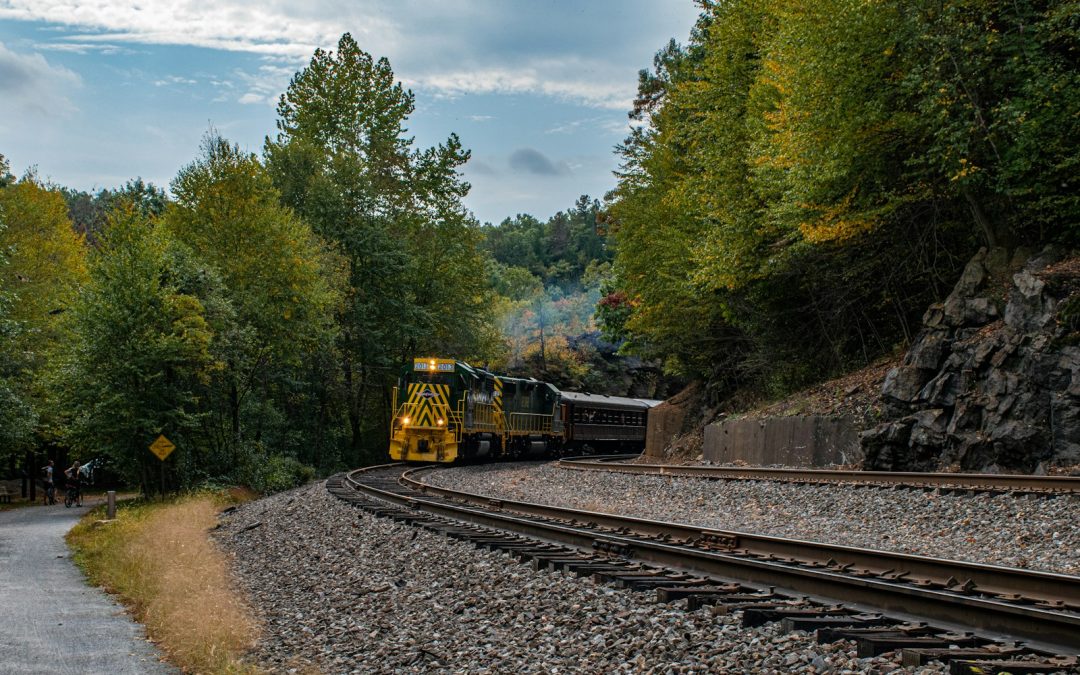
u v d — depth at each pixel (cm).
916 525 1372
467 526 1405
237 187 3941
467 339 5288
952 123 1925
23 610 1181
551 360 7238
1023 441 1703
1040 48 1898
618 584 874
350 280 4728
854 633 642
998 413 1781
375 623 932
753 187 2612
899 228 2373
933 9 1992
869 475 1758
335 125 5106
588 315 9950
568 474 2770
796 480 1875
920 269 2423
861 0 1986
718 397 3591
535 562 1010
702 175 2873
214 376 3494
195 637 934
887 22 2025
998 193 2044
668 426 3856
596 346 7562
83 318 3108
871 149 2114
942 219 2356
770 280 2855
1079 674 557
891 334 2734
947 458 1855
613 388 7338
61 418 3681
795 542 1075
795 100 2138
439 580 1062
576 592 873
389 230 5041
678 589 827
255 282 3788
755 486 1897
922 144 2131
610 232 4038
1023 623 666
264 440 3962
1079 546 1110
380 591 1073
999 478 1488
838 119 2066
